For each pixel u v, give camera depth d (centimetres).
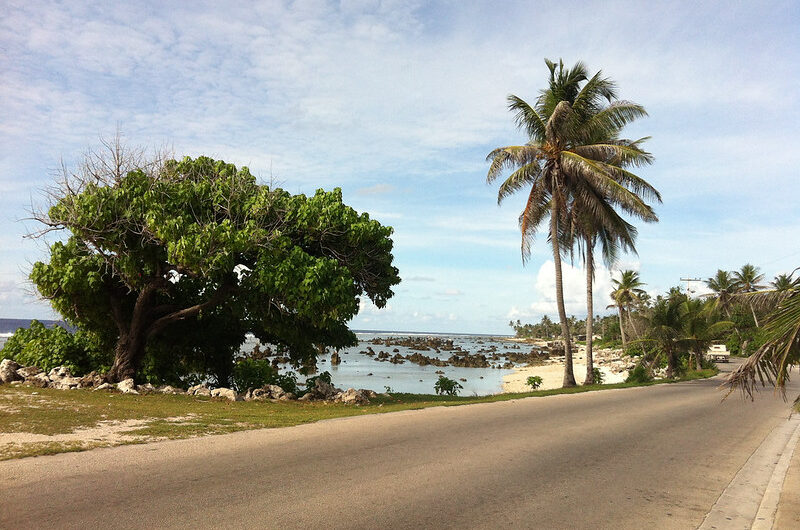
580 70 2500
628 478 709
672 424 1245
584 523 523
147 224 1457
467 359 6475
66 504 495
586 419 1266
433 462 736
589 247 2778
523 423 1156
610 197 2583
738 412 1551
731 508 600
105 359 1833
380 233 1852
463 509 543
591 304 2767
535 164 2481
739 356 6369
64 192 1502
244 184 1708
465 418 1206
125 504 502
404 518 506
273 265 1547
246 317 1930
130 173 1541
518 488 631
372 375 4378
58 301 1586
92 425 887
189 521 466
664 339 3347
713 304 3762
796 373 3303
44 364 1672
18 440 743
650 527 525
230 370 2138
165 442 789
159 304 1823
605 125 2486
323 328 1823
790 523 543
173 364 1992
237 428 942
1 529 428
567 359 2506
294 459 716
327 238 1761
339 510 517
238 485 580
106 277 1631
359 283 1911
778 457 896
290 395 1645
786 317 578
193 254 1400
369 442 861
